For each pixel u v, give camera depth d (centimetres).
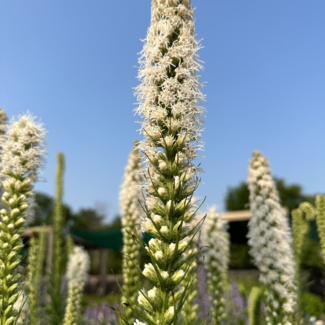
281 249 31
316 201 37
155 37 18
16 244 21
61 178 54
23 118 23
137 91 17
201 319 35
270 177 34
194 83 17
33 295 34
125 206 41
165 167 16
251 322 38
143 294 15
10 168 22
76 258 47
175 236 15
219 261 35
